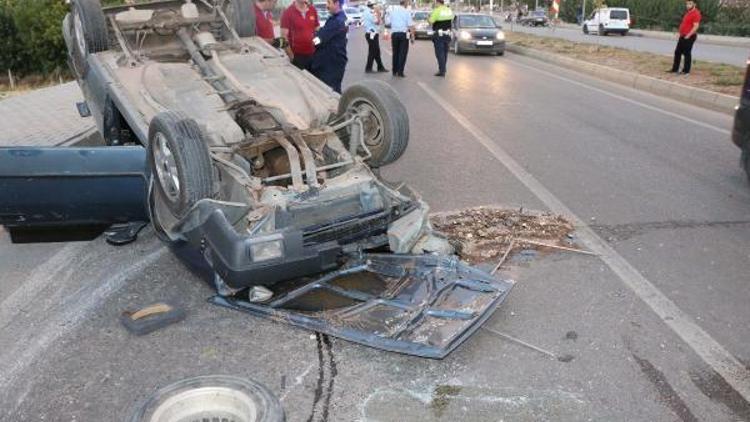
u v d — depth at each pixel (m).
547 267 4.75
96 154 4.66
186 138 4.08
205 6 6.81
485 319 3.77
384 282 4.21
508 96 12.33
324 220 4.28
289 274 3.95
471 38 20.64
